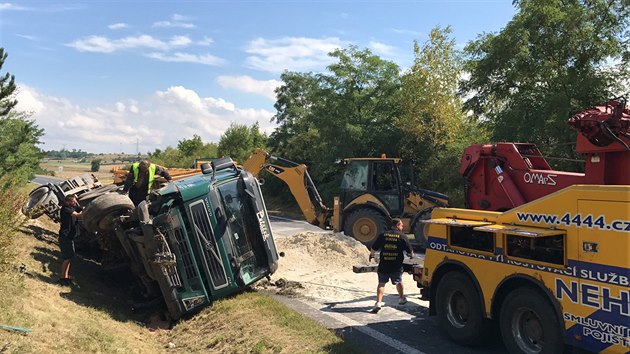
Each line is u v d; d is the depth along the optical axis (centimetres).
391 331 679
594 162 574
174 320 744
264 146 4388
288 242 1264
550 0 1553
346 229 1488
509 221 546
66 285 787
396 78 2666
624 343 416
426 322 722
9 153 1099
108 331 617
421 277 738
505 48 1619
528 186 676
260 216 830
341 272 1048
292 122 3975
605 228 435
